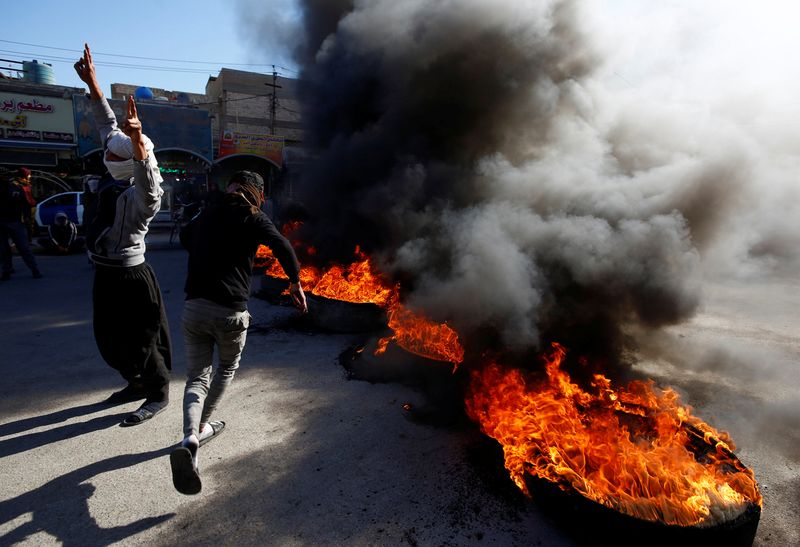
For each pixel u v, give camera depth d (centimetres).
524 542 200
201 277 232
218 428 283
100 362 397
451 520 212
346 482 238
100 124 294
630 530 180
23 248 754
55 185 1773
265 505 220
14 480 234
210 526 206
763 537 208
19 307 580
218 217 239
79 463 250
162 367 308
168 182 1933
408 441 278
